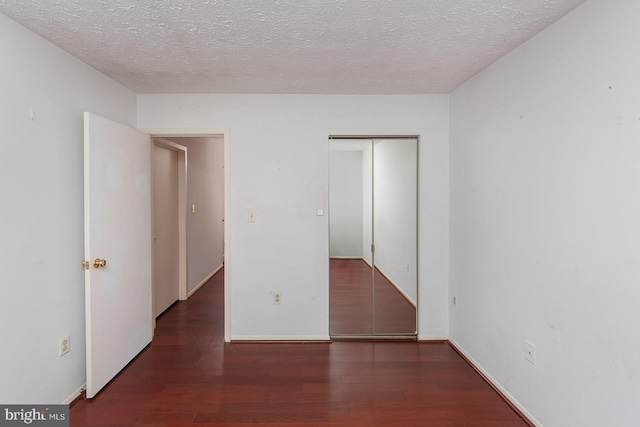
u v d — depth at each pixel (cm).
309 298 322
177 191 440
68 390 219
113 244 250
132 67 247
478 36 200
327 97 317
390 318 331
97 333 232
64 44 208
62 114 215
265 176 317
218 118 314
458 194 298
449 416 210
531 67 201
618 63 146
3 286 172
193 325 360
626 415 144
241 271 319
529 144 204
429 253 322
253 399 227
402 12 172
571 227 172
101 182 237
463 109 287
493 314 244
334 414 211
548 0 160
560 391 180
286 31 193
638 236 138
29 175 188
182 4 164
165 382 247
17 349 180
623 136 144
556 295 183
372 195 327
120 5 165
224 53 223
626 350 143
